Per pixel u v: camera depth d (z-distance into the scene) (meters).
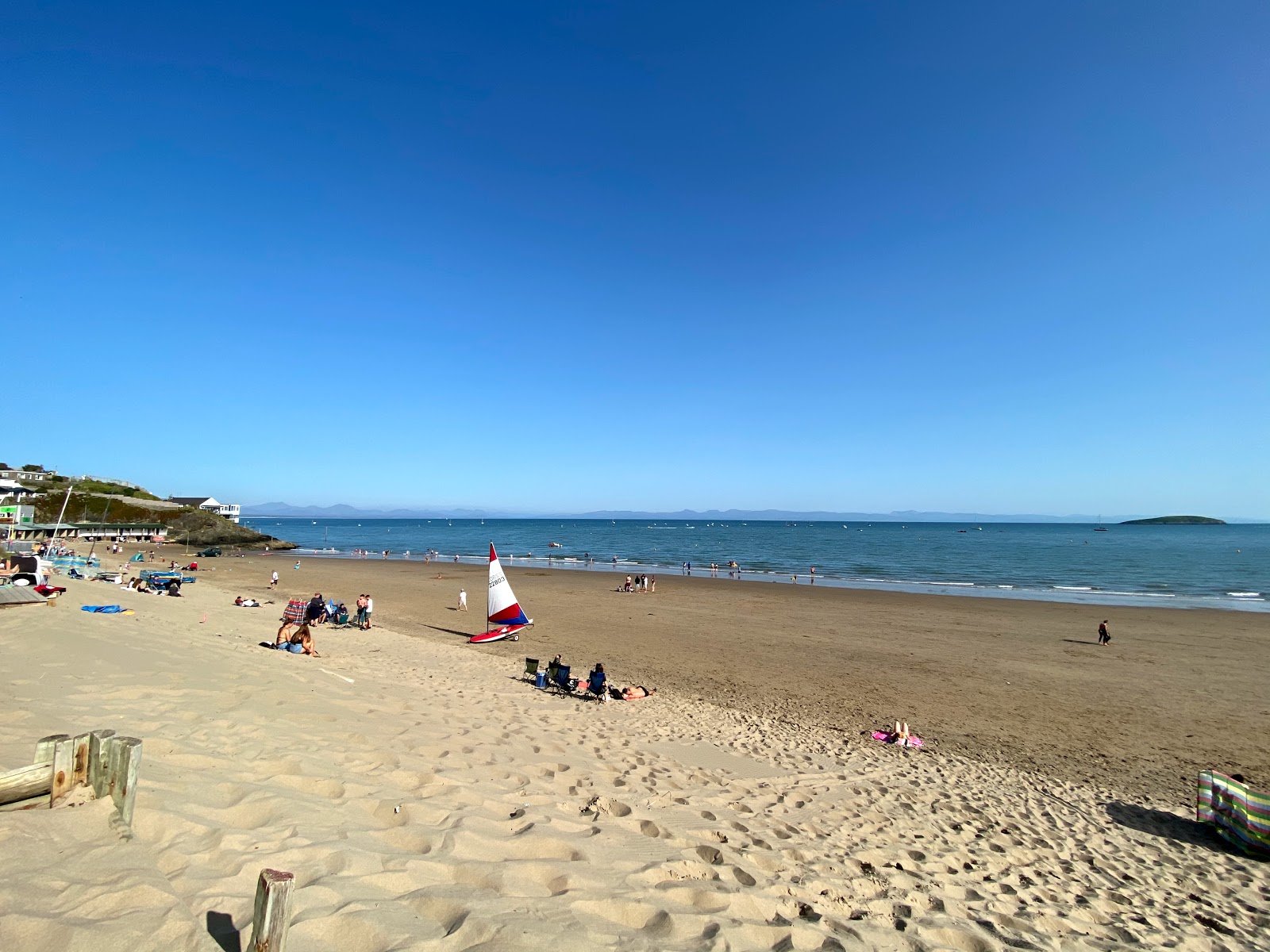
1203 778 8.69
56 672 7.88
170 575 28.17
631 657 19.92
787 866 5.85
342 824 4.81
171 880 3.54
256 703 7.85
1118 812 9.18
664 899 4.64
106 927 2.95
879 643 23.12
